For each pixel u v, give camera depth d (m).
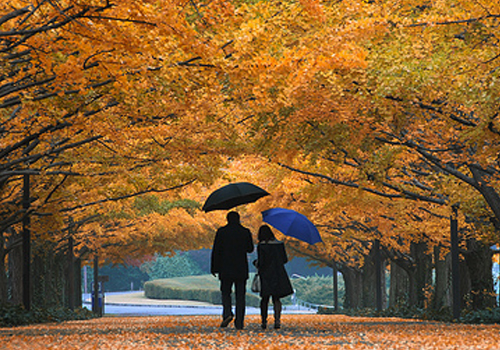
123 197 38.03
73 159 33.94
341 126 26.92
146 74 21.14
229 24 21.28
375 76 23.50
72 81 19.30
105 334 24.38
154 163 36.00
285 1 22.95
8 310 38.38
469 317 38.47
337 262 80.81
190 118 30.56
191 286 166.25
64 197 40.12
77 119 25.23
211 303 147.12
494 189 31.69
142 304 132.38
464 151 29.11
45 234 41.75
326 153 29.81
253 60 20.80
